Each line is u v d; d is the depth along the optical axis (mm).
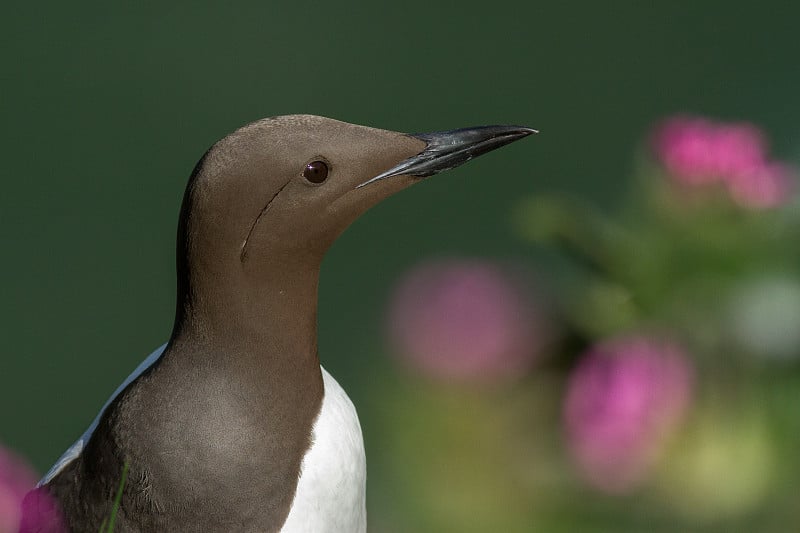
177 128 30734
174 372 7000
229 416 6926
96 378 24312
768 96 30766
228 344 6980
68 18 33625
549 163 28875
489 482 11516
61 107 31000
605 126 30406
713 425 10859
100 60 32469
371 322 24094
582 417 11031
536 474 11367
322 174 6961
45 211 28188
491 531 11375
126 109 31109
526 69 32406
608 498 11078
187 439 6879
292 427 7066
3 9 33719
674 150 11336
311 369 7184
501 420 11625
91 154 29859
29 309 25641
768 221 11266
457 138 7383
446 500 11578
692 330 11039
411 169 7250
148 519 6867
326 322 23984
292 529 7004
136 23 33688
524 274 12047
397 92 31906
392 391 12078
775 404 10891
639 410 10828
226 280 6926
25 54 32438
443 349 11906
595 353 11148
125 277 26609
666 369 10906
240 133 6895
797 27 32750
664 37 32969
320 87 32031
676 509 10914
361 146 7086
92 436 7078
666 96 31203
